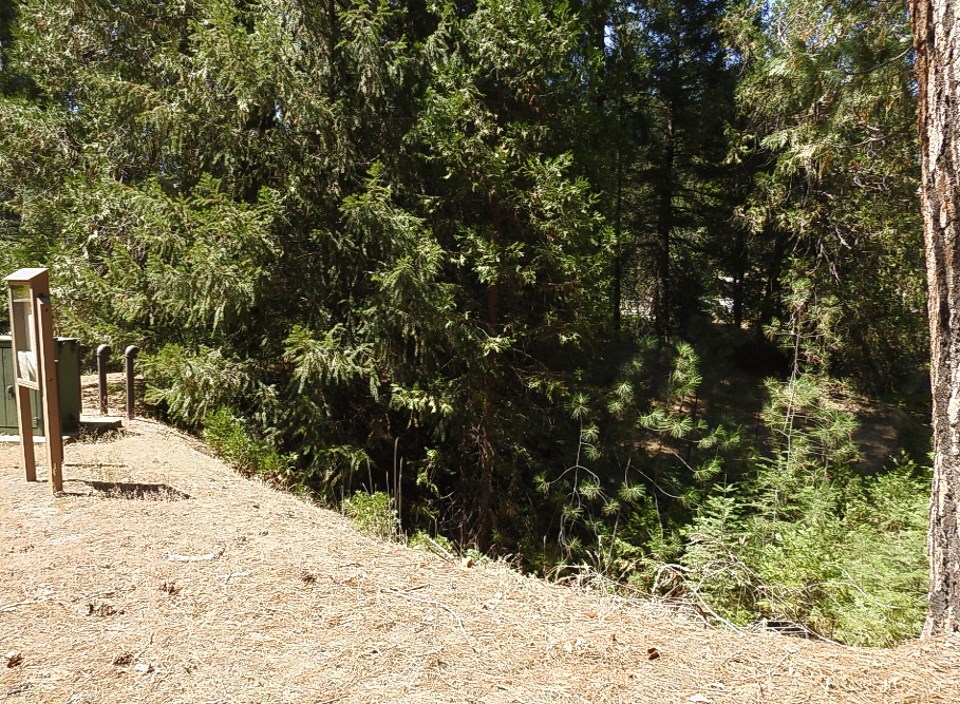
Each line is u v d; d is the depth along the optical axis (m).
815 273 11.77
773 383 8.81
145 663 2.86
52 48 11.94
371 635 3.20
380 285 9.20
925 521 5.29
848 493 7.19
